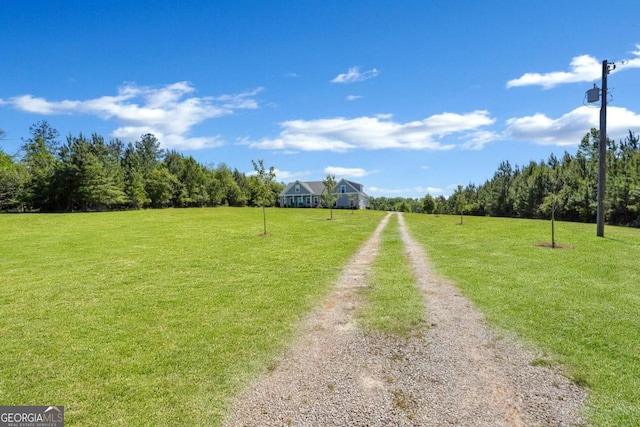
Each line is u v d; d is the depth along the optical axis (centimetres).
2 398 345
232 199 5719
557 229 1695
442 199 4966
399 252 1158
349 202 6122
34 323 545
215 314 577
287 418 308
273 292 701
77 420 310
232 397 342
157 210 3731
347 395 341
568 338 454
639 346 428
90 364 411
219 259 1054
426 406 321
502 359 406
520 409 314
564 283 712
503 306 583
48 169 3700
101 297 679
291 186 6325
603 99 1367
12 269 945
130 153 5422
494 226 1984
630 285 689
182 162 5303
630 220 2553
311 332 498
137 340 477
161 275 855
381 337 476
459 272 838
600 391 337
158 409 324
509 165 5338
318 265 960
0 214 2903
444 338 467
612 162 3016
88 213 3136
